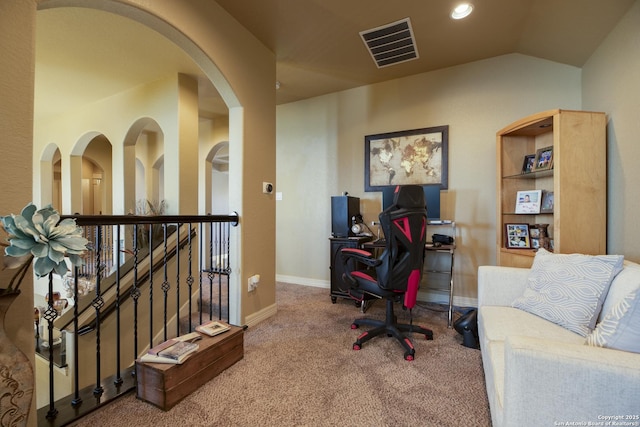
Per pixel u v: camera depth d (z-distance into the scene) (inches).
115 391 63.0
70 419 54.3
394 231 81.3
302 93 159.2
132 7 65.5
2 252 44.1
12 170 45.5
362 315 115.1
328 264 160.2
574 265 62.9
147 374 60.3
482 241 125.8
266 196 112.3
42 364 108.9
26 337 46.8
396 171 141.9
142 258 112.0
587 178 87.4
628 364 31.6
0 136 44.3
